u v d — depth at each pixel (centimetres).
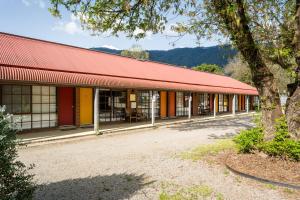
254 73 718
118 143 1023
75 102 1415
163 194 488
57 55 1354
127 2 661
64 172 626
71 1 629
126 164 699
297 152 607
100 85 1229
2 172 315
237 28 704
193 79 2162
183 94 2264
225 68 5016
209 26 829
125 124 1605
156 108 1980
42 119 1286
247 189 513
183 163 707
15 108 1175
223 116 2317
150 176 596
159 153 834
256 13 800
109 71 1451
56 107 1345
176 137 1177
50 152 852
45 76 1048
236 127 1568
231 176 594
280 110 700
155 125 1565
